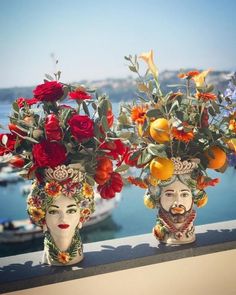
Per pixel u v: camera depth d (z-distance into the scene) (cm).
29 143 81
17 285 82
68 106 84
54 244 86
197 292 96
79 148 81
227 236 100
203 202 95
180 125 84
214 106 88
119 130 89
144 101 91
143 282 91
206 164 89
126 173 94
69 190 81
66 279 85
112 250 94
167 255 92
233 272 100
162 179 87
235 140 87
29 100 84
